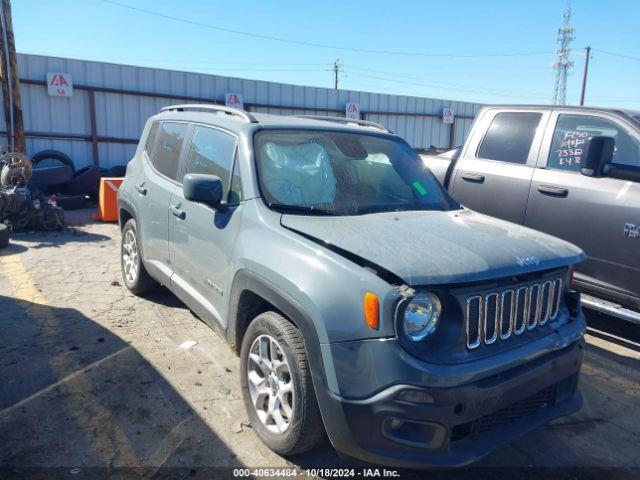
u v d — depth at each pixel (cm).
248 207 332
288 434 284
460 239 293
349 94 1775
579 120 531
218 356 420
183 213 407
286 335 282
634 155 491
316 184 355
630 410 381
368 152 406
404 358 238
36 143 1277
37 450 297
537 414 289
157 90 1420
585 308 593
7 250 734
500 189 562
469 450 253
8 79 1118
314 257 274
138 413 338
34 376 377
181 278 421
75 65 1295
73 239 821
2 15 1093
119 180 990
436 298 252
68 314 495
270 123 384
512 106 590
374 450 246
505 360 259
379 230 297
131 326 472
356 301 249
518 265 272
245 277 313
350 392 247
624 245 470
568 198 507
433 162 642
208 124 419
